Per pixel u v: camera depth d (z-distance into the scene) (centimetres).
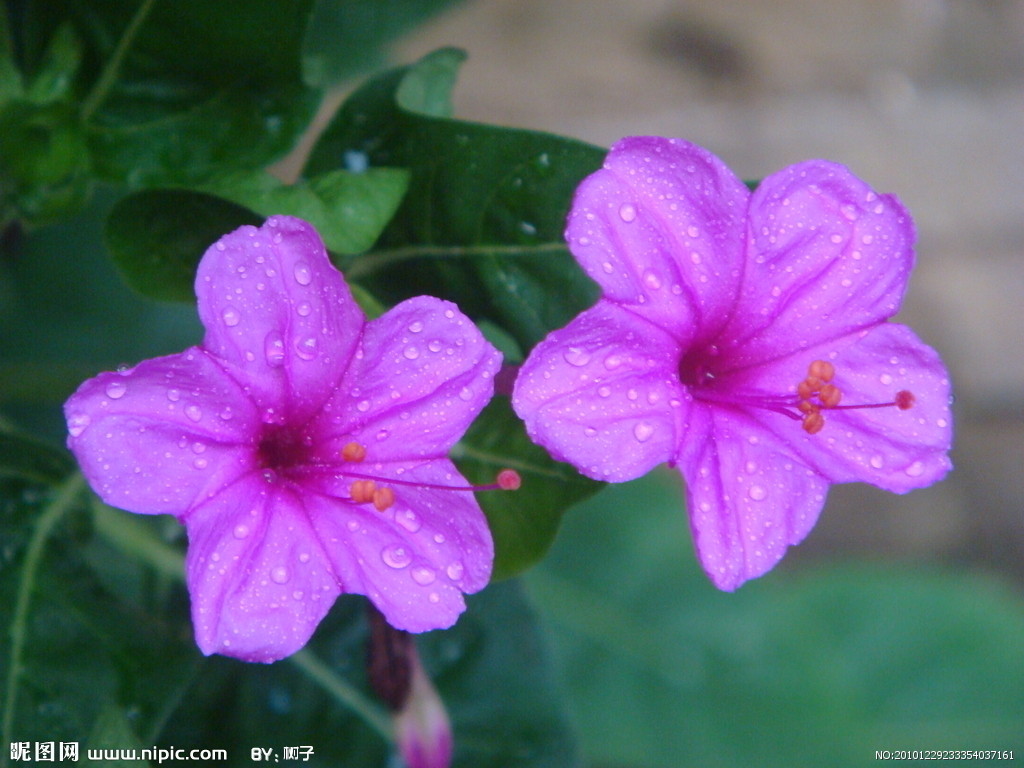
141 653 13
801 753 20
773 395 13
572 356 12
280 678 15
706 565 12
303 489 12
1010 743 23
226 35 13
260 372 12
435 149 13
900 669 24
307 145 28
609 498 22
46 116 14
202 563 12
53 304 18
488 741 16
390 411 12
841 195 13
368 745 15
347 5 17
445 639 16
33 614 13
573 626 21
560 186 13
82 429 11
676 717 20
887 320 13
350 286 13
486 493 13
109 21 14
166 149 14
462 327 12
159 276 13
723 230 13
